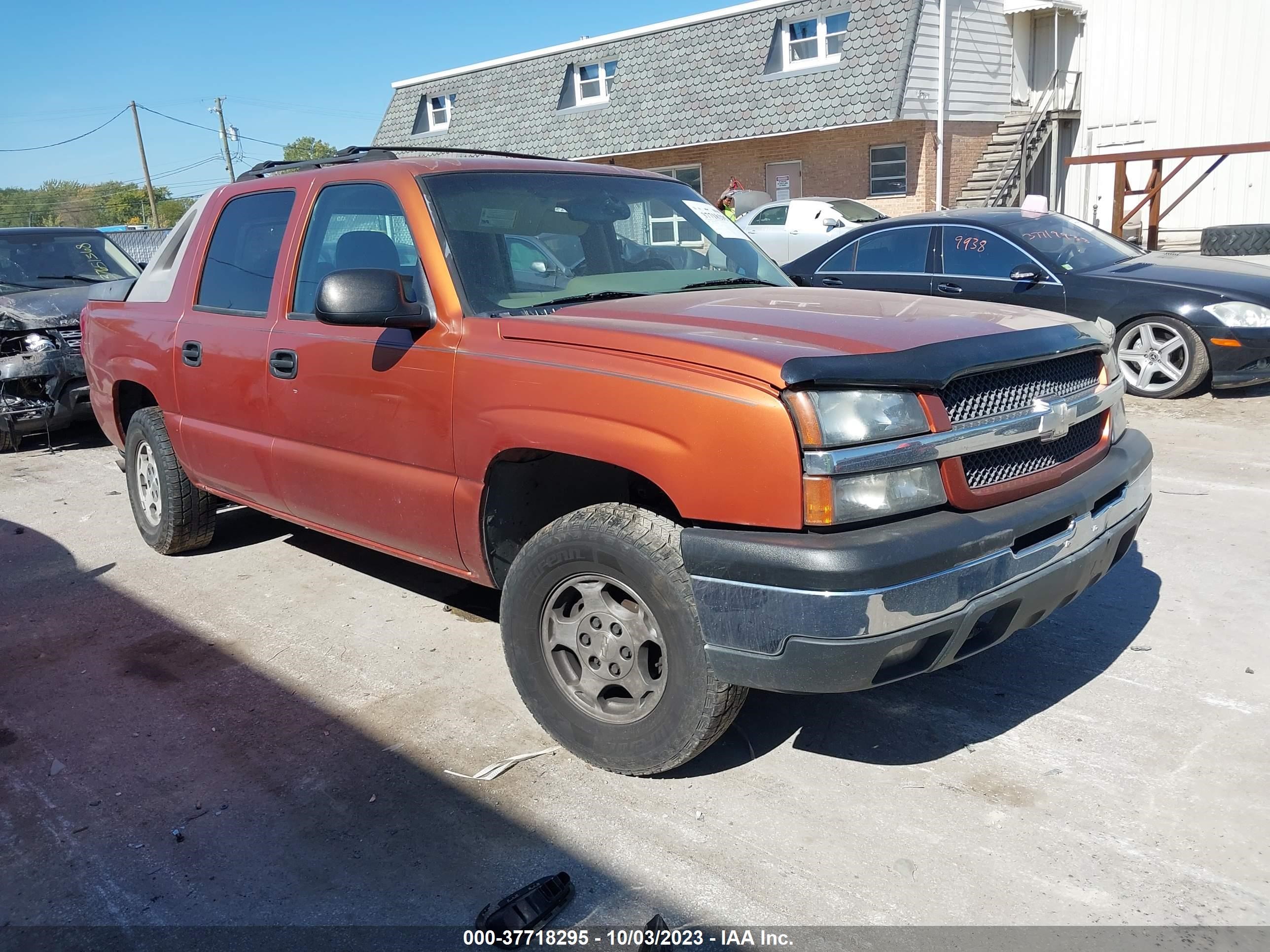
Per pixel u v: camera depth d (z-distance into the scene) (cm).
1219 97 1948
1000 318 328
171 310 495
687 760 308
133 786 334
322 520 425
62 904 276
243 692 398
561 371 310
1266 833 284
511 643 335
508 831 300
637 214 422
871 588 258
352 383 382
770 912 261
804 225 1658
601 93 2486
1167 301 805
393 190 378
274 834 304
